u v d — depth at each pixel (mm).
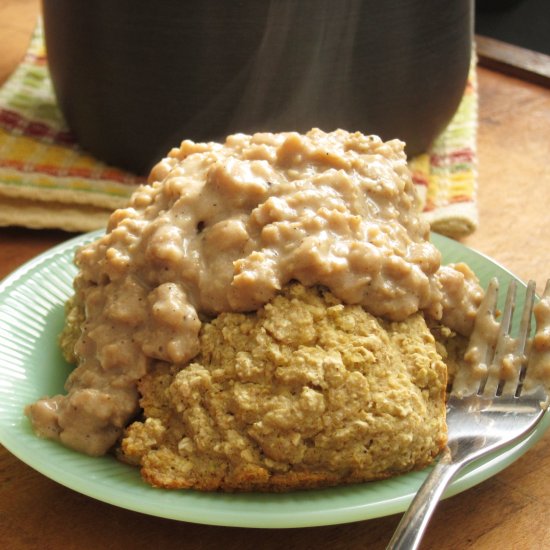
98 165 626
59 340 475
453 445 433
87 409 430
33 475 444
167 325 430
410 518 398
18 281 491
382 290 436
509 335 470
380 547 423
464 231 599
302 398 416
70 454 429
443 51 608
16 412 442
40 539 422
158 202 456
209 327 434
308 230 436
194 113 584
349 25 573
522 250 597
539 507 441
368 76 590
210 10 559
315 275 430
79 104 609
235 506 406
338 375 419
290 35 566
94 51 583
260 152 458
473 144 663
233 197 443
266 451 417
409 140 627
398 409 419
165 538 423
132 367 434
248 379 423
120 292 442
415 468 428
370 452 419
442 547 425
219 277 433
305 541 424
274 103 583
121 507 419
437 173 638
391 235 450
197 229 445
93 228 594
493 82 755
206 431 421
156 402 431
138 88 583
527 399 450
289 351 424
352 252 435
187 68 573
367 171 461
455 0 601
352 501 408
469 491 445
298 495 417
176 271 437
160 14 562
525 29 997
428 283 447
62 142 641
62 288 497
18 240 592
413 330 445
